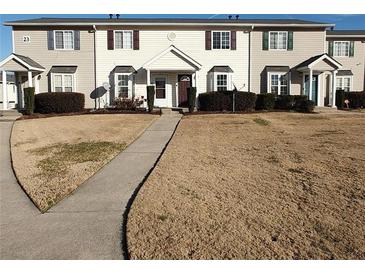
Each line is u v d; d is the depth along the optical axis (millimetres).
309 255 4750
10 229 5844
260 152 10992
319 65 25594
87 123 18875
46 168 9727
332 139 13164
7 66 24391
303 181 7797
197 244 5082
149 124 18250
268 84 26766
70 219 6184
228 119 19984
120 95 26078
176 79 26734
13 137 14969
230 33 26609
